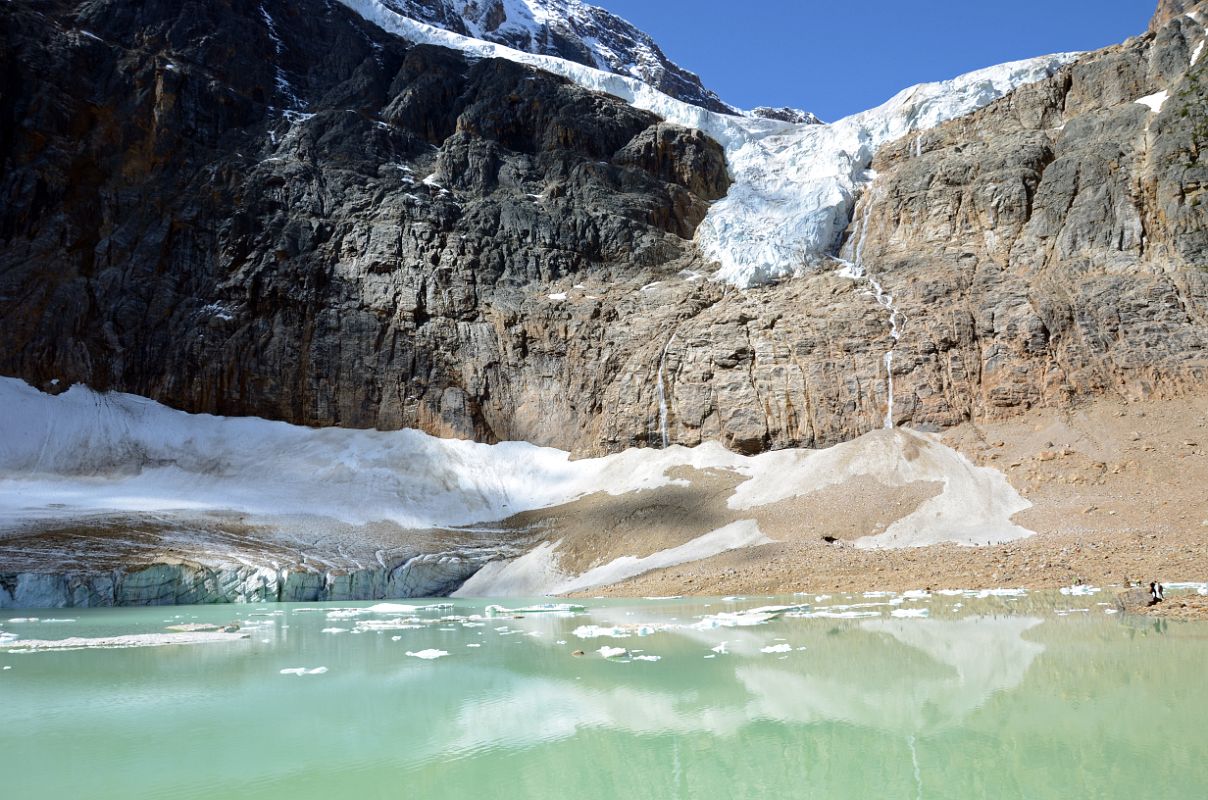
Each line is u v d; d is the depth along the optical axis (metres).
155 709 14.58
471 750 11.60
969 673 15.60
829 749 11.02
